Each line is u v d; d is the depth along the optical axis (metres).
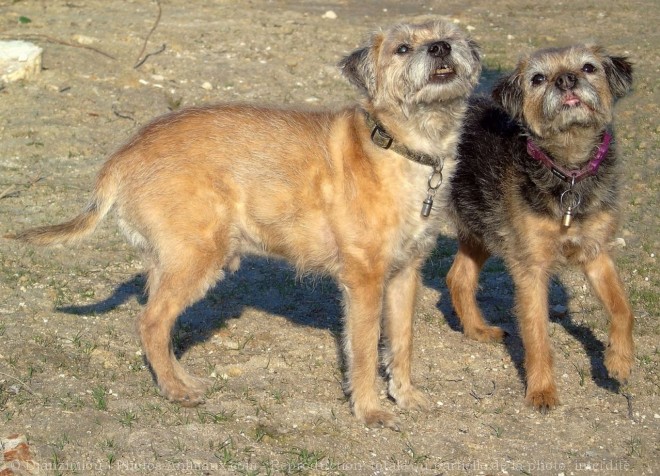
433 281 2.99
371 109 2.52
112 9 4.90
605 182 2.59
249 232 2.55
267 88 3.83
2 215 3.10
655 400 2.59
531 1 5.07
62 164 3.33
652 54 4.05
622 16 4.71
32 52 3.78
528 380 2.59
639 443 2.48
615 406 2.58
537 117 2.60
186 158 2.51
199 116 2.55
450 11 4.93
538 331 2.60
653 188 3.24
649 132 3.47
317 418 2.52
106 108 3.62
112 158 2.56
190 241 2.51
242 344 2.72
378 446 2.47
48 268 2.92
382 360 2.62
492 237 2.67
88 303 2.81
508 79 2.65
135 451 2.42
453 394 2.61
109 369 2.62
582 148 2.58
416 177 2.49
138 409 2.51
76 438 2.44
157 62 4.06
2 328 2.69
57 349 2.65
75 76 3.84
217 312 2.82
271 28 4.61
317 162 2.51
